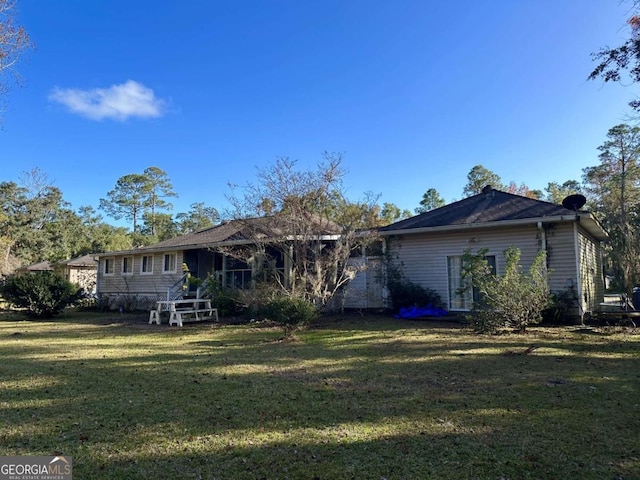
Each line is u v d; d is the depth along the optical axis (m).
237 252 14.19
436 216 14.53
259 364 6.77
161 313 15.50
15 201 44.16
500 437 3.55
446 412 4.22
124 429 3.84
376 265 14.82
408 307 13.55
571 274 11.60
